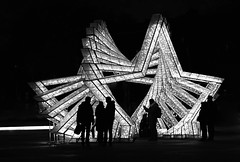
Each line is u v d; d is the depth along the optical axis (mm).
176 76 24562
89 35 23172
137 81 26609
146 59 22703
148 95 25266
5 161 13375
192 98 24422
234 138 23281
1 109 66312
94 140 22062
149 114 22000
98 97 21891
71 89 22547
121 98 42750
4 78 71875
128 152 15695
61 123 21828
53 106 21844
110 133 18750
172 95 24891
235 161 12164
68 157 14289
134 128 22406
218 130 32406
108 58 23094
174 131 24062
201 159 12812
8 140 25156
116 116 21922
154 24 22688
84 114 18391
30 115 58750
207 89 23891
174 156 13891
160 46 24141
